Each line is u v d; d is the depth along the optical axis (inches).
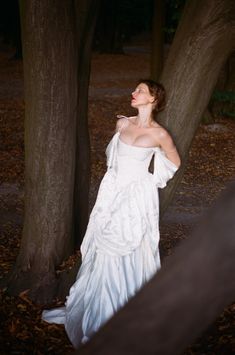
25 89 202.8
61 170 209.0
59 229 215.8
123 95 759.1
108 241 162.6
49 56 192.2
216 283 34.0
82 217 245.6
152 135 158.7
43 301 209.2
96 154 465.1
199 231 34.4
